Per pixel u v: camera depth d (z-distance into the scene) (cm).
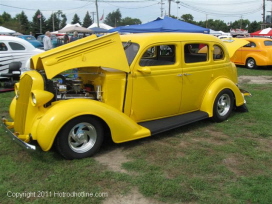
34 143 439
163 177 366
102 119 415
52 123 380
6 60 1051
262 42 1541
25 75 423
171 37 504
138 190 339
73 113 392
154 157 425
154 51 530
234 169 392
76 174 371
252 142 484
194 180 359
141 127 465
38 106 405
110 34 433
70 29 2488
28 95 409
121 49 442
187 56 536
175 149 453
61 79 480
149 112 495
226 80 590
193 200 321
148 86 478
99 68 450
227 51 614
